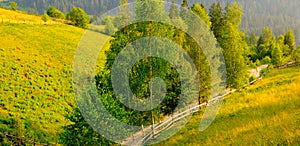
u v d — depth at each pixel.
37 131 34.12
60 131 36.31
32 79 50.84
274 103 27.12
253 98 32.94
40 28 83.94
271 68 77.38
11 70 51.97
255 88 41.69
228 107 31.75
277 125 19.59
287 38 130.25
